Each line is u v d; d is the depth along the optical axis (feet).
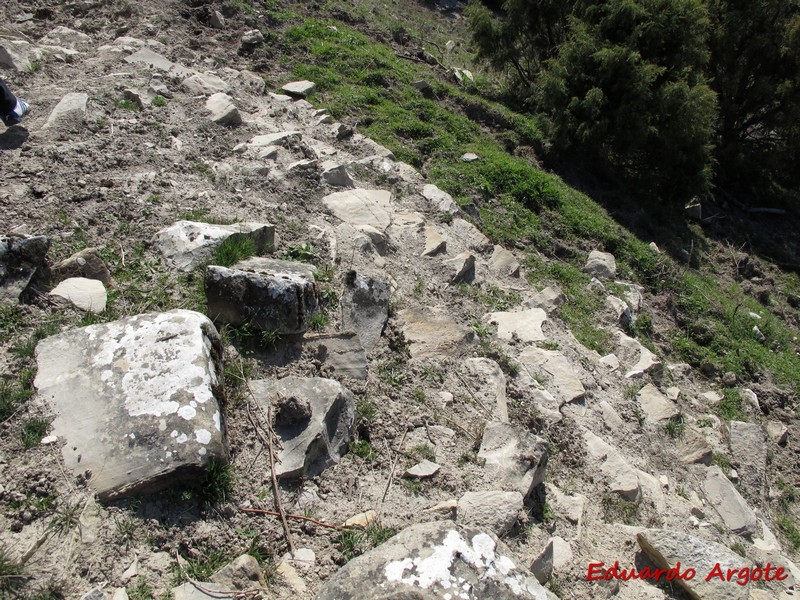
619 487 19.27
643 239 40.96
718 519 21.62
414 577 11.40
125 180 22.07
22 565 11.62
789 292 44.78
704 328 32.19
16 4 34.01
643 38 43.98
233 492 13.89
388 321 20.52
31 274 16.80
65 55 29.40
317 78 36.81
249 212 22.66
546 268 30.50
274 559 13.26
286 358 17.35
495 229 31.40
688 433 23.98
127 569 12.13
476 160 35.58
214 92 30.04
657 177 45.80
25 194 20.39
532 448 17.03
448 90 43.14
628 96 43.29
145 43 32.89
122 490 12.86
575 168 44.37
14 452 13.25
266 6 42.60
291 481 14.62
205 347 15.05
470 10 51.78
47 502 12.57
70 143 23.24
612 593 15.69
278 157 26.91
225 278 16.96
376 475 15.72
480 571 11.61
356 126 34.50
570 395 21.67
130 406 13.83
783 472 26.32
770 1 53.88
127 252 19.21
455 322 21.58
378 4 62.28
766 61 55.88
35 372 14.60
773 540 21.95
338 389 16.07
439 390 18.98
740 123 59.62
